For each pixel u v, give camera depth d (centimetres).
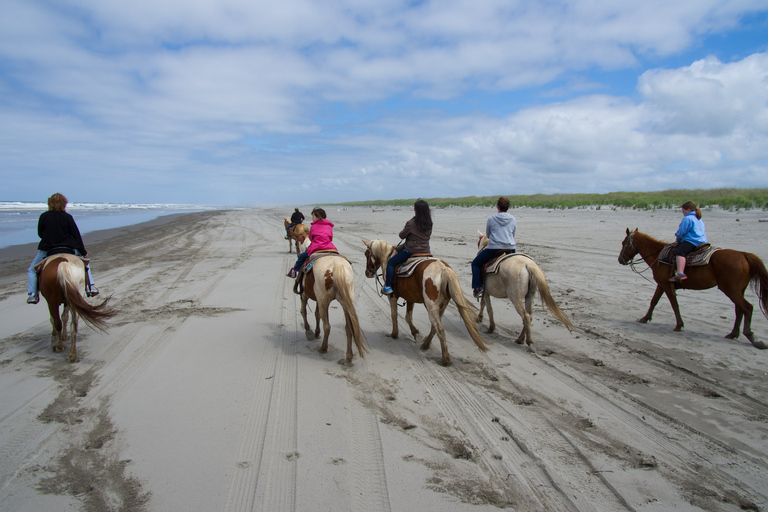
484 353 628
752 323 741
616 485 337
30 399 489
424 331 739
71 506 317
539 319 795
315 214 674
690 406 463
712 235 1591
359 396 493
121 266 1455
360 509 310
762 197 2984
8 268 1409
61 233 657
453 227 2641
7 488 338
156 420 440
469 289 1053
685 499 322
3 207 7250
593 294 962
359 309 891
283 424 430
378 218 4050
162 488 335
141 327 760
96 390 512
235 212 6769
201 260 1577
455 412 456
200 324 776
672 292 701
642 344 649
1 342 690
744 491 332
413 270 615
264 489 332
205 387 517
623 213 2928
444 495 326
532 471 356
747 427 421
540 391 503
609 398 483
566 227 2247
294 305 913
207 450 386
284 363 594
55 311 618
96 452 385
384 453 381
